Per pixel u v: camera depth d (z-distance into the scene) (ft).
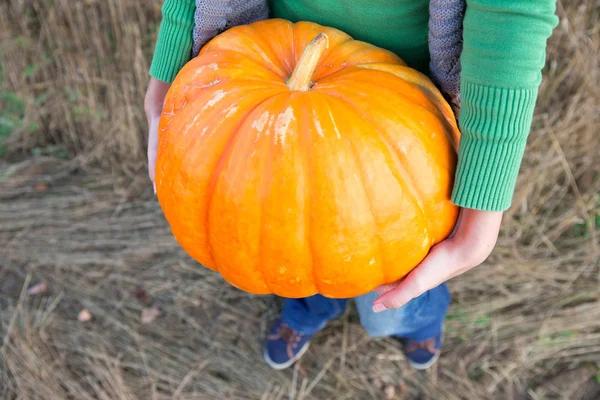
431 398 6.69
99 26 8.48
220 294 7.47
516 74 2.63
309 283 3.26
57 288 7.52
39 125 9.11
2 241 7.95
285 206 2.93
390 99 3.05
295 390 6.72
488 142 2.82
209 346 7.06
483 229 3.07
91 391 6.72
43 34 8.74
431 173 3.01
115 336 7.14
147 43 8.47
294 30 3.52
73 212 8.31
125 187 8.62
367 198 2.92
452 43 3.11
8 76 8.98
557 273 7.45
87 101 8.80
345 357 6.93
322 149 2.88
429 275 3.19
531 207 7.97
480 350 6.98
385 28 3.47
